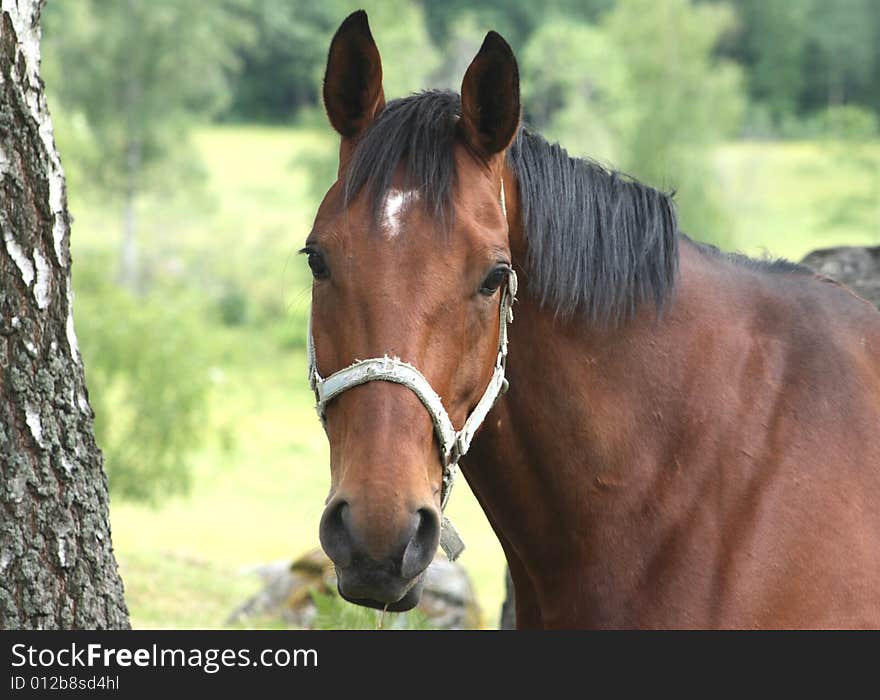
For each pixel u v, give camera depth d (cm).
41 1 479
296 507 2980
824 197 6712
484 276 375
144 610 1333
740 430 431
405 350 362
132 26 5769
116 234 6241
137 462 2242
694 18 5703
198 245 6262
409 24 4819
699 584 419
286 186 8281
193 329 2353
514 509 441
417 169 379
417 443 362
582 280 420
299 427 3966
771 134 8744
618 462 427
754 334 445
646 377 430
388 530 347
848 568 415
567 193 426
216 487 3156
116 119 5766
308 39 10306
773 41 10956
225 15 6556
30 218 470
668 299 432
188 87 5988
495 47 385
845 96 11231
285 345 5362
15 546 468
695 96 5525
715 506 426
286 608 1149
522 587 473
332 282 375
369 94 407
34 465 471
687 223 4725
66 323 486
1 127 461
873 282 665
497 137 391
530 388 423
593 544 431
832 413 434
